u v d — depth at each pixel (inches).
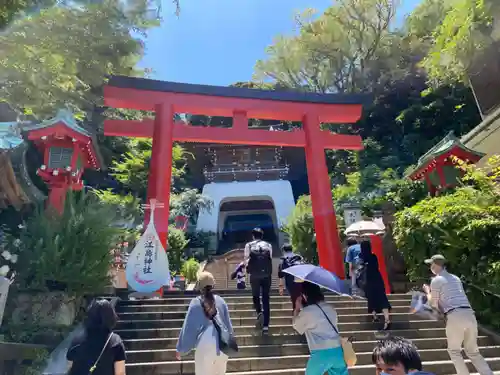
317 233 383.2
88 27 257.3
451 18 456.4
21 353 198.1
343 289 144.8
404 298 311.3
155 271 293.7
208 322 143.4
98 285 250.7
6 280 196.2
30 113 333.4
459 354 171.0
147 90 384.5
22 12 223.9
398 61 1077.1
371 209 457.4
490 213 273.7
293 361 209.8
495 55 458.9
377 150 995.9
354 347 226.2
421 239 308.7
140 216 495.2
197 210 984.9
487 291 259.4
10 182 282.0
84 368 104.2
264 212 1150.3
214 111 403.9
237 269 281.4
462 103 937.5
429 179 397.7
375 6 1051.3
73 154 304.3
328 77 1160.2
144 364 198.1
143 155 786.8
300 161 1180.5
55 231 247.6
